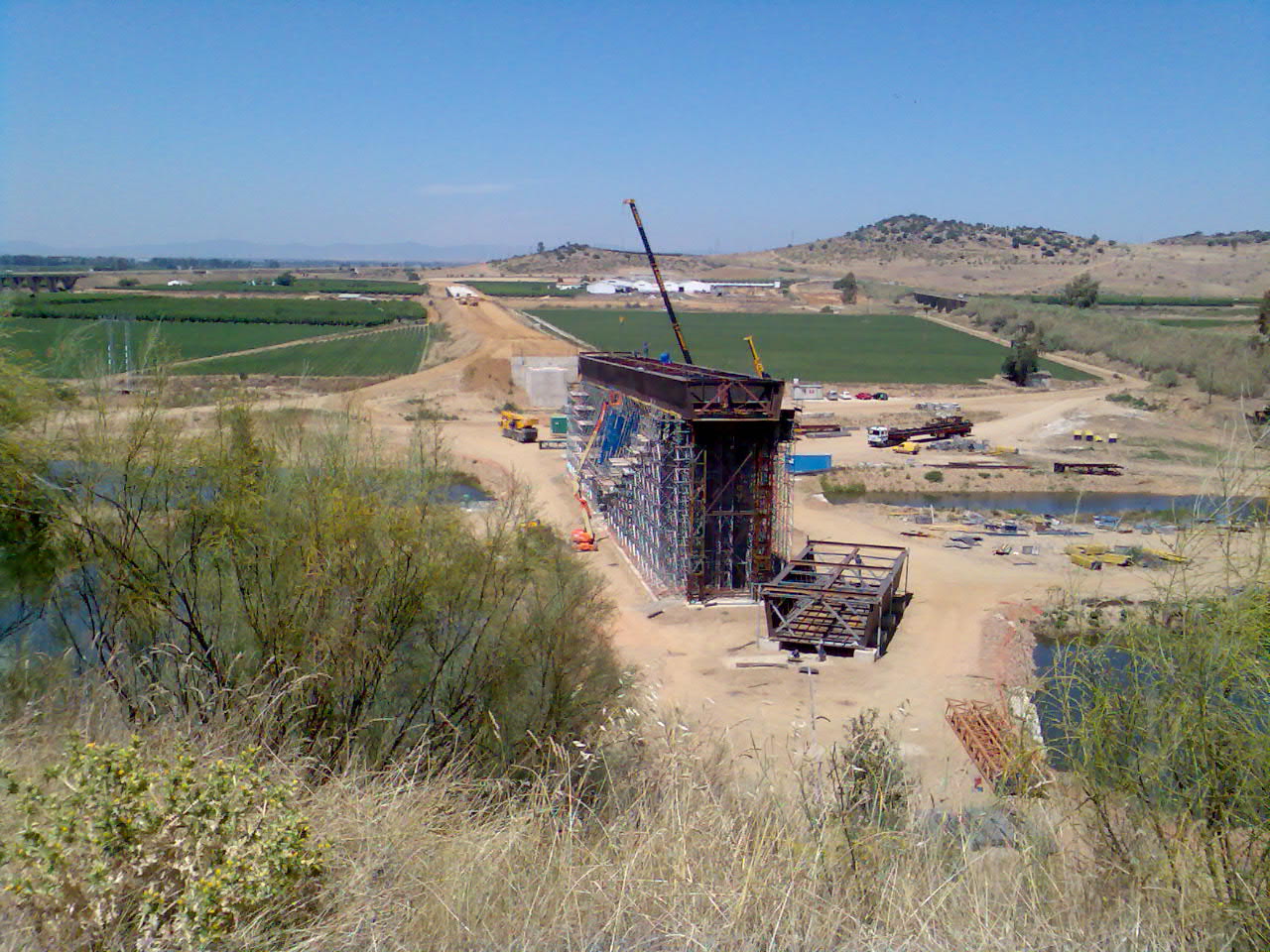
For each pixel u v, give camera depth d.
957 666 35.00
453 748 11.06
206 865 6.08
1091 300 186.12
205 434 13.30
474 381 104.88
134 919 5.83
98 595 12.19
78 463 12.52
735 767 9.54
